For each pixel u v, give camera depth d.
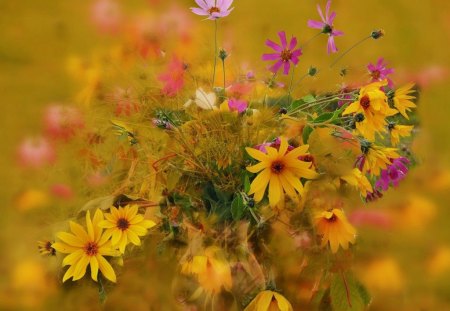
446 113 1.89
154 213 1.43
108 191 1.49
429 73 2.03
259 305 1.35
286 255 1.40
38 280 1.51
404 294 1.57
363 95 1.40
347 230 1.40
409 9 2.52
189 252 1.39
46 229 1.50
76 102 1.55
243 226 1.39
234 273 1.38
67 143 1.54
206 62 1.55
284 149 1.36
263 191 1.36
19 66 2.28
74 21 2.34
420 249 1.64
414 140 1.73
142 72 1.53
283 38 1.47
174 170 1.42
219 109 1.42
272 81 1.52
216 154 1.39
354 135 1.41
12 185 1.66
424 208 1.66
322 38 2.33
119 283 1.42
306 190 1.39
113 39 1.93
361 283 1.44
